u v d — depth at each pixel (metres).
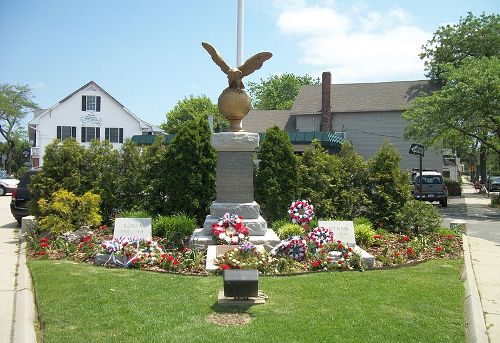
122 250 9.06
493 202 28.03
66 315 6.11
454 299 7.00
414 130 25.66
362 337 5.43
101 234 11.82
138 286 7.41
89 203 12.28
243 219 10.71
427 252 10.81
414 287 7.56
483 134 29.78
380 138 40.66
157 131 55.12
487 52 37.84
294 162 13.63
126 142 14.34
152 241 9.61
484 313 6.92
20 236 12.92
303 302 6.65
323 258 8.99
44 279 7.93
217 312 6.22
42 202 12.14
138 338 5.35
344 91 43.59
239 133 10.84
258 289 6.88
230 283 6.52
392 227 13.29
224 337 5.35
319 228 9.92
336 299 6.81
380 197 13.58
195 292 7.11
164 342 5.23
